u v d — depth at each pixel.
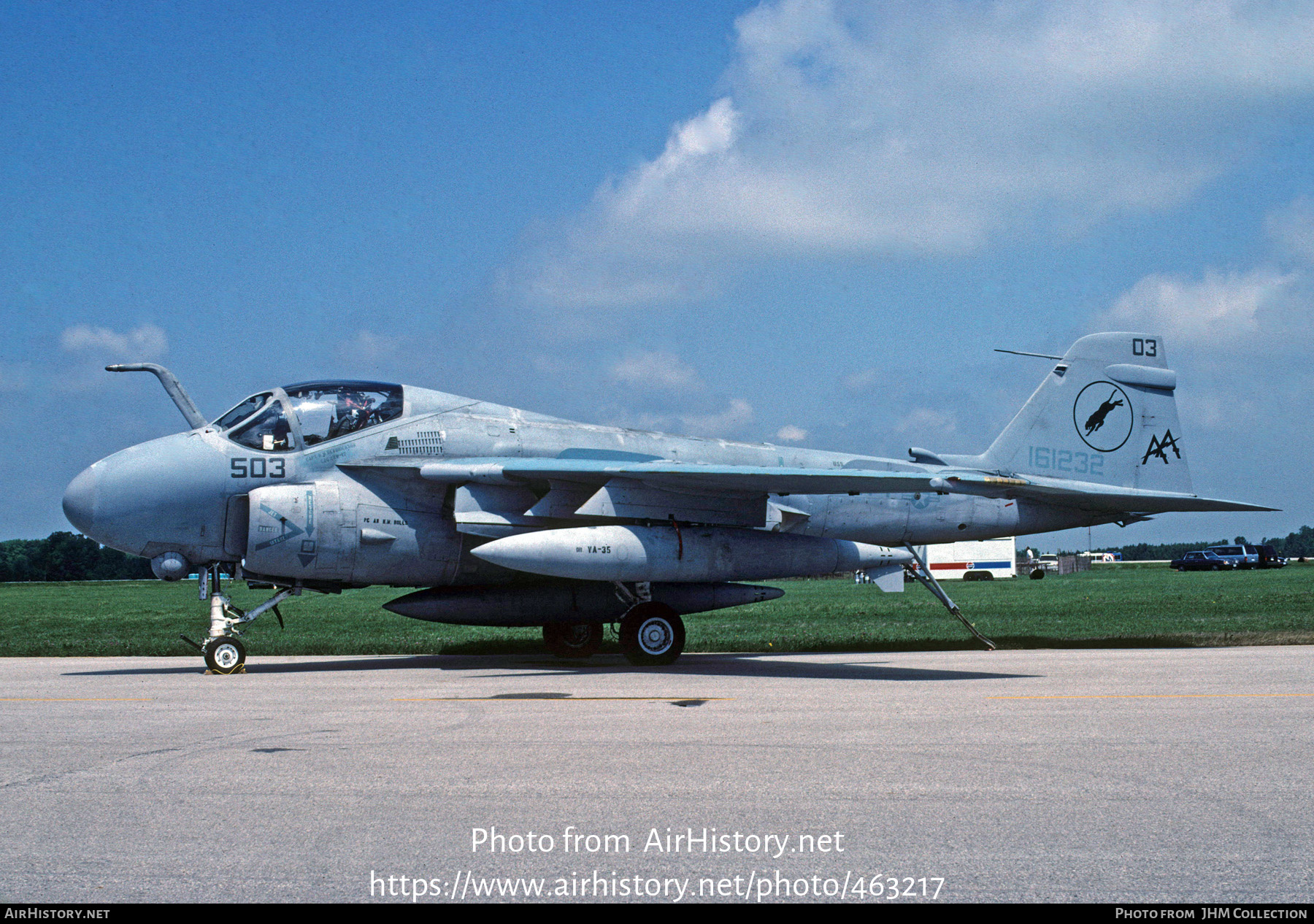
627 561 12.68
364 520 12.93
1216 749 6.54
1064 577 80.62
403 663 14.33
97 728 7.57
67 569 147.38
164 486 12.35
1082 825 4.79
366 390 13.54
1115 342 16.83
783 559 13.55
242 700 9.34
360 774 5.85
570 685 10.51
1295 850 4.42
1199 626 20.73
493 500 13.27
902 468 15.96
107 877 4.13
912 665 12.99
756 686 10.26
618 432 14.68
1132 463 16.66
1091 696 9.20
